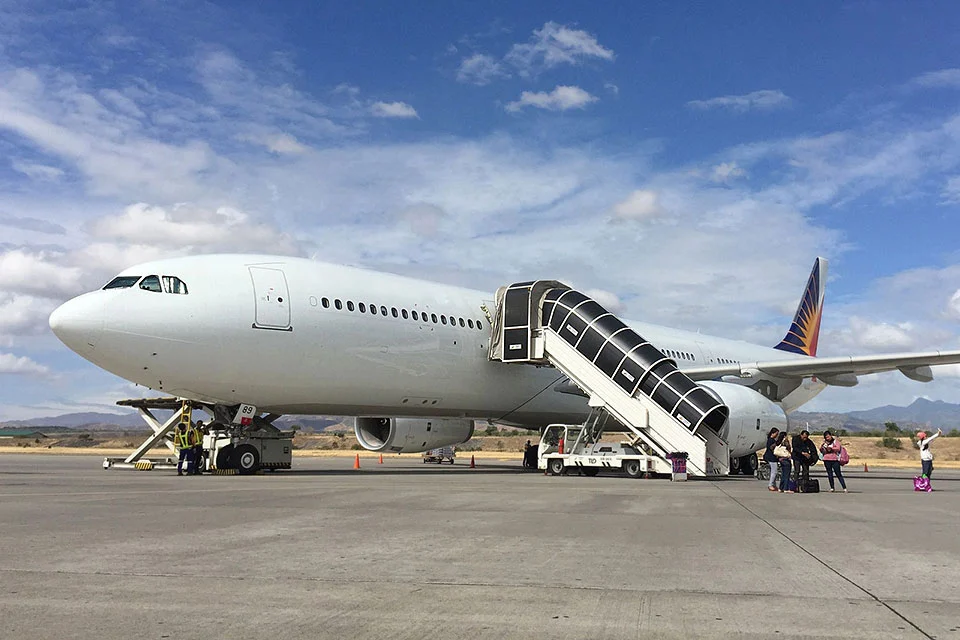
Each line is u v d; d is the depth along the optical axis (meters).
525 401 25.09
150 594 5.50
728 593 5.76
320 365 19.44
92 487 15.11
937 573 6.64
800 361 26.08
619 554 7.47
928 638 4.58
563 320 23.11
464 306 23.56
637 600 5.50
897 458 58.03
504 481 18.78
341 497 13.10
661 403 21.20
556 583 6.05
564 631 4.68
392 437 23.91
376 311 20.64
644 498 14.06
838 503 13.80
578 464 22.31
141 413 24.02
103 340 16.98
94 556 7.00
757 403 23.61
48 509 10.84
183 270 18.22
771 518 10.94
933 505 13.66
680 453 20.14
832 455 17.52
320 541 8.04
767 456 17.53
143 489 14.59
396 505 11.89
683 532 9.20
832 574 6.54
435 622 4.84
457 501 12.72
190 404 21.22
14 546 7.54
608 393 22.09
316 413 20.95
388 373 20.83
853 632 4.71
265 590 5.67
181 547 7.54
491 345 23.88
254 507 11.30
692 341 33.75
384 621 4.84
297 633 4.56
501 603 5.36
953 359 23.78
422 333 21.64
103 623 4.72
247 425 19.66
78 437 94.38
